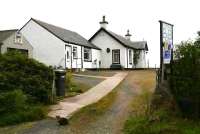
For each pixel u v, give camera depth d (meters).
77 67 36.28
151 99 14.88
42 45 35.41
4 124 13.62
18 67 18.11
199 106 11.20
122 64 41.44
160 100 13.66
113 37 41.84
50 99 17.42
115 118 13.12
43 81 17.94
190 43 11.43
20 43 32.97
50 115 14.77
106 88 21.28
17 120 13.95
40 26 35.59
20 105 15.15
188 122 10.88
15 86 17.06
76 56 36.22
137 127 10.97
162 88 14.12
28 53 34.09
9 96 15.07
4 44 30.75
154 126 10.78
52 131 11.91
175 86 11.86
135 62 45.38
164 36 14.49
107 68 41.75
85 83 23.77
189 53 11.05
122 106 15.22
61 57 34.31
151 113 12.51
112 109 14.77
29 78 17.56
